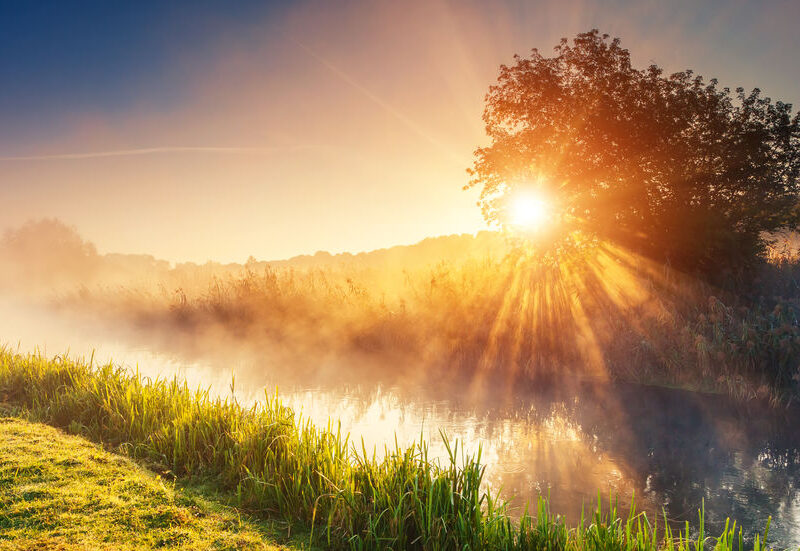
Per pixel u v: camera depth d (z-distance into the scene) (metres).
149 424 8.06
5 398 9.80
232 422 7.68
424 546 5.21
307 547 5.24
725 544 4.92
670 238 21.88
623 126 22.86
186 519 5.33
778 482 8.34
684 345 14.96
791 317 14.62
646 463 9.12
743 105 22.73
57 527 4.85
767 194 22.06
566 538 5.15
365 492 5.90
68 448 6.99
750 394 13.16
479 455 5.70
